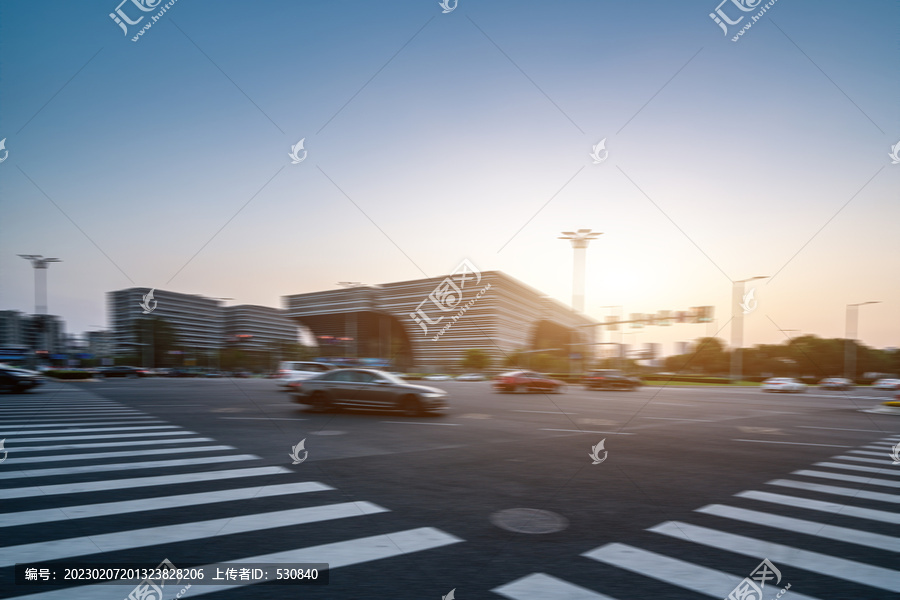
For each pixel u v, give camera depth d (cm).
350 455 803
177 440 906
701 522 479
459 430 1141
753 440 1062
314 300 11531
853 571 370
